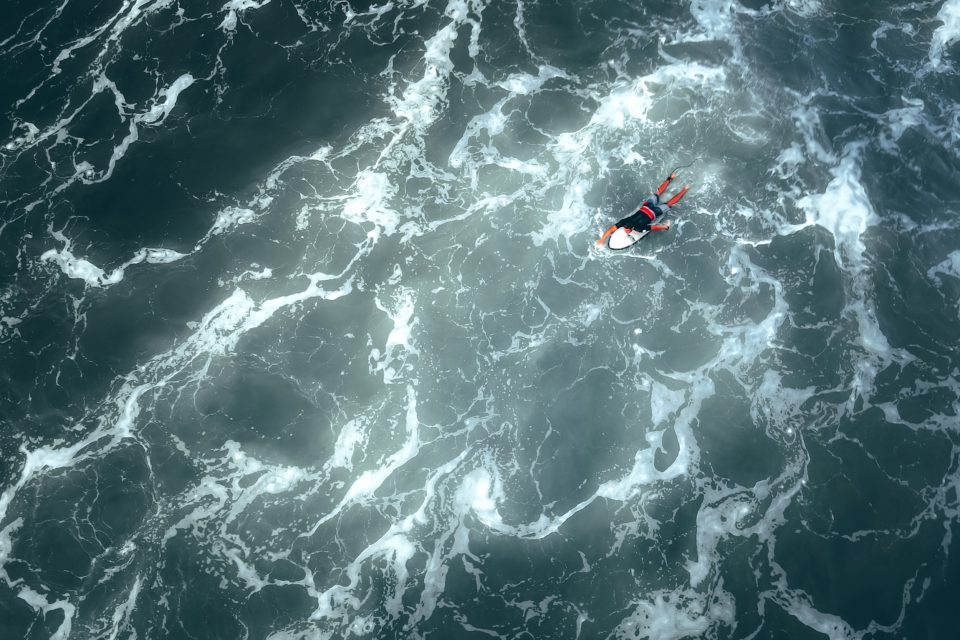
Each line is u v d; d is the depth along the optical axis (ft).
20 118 239.71
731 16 249.96
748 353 211.41
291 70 245.65
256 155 234.99
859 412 204.33
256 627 186.09
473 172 232.32
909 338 212.02
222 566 191.72
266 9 253.85
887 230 223.51
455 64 245.86
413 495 198.80
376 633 185.78
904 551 190.19
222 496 198.70
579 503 197.26
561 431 204.64
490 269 221.87
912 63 243.81
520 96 241.55
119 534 195.00
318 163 233.96
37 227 226.17
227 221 227.40
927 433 201.87
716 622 185.06
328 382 210.38
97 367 211.41
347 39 249.75
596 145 234.17
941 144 233.35
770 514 194.59
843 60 244.22
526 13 252.21
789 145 232.94
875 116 236.84
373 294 220.02
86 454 202.69
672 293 218.18
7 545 193.98
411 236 225.97
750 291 217.77
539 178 231.09
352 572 191.21
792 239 223.10
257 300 219.00
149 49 248.11
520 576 190.29
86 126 238.48
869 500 195.11
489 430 205.16
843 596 186.50
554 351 212.84
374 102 241.55
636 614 186.09
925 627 183.42
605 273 220.43
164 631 186.09
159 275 221.25
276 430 205.26
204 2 254.68
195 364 212.02
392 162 233.76
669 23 249.34
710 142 233.55
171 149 235.40
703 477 199.21
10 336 214.48
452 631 185.47
